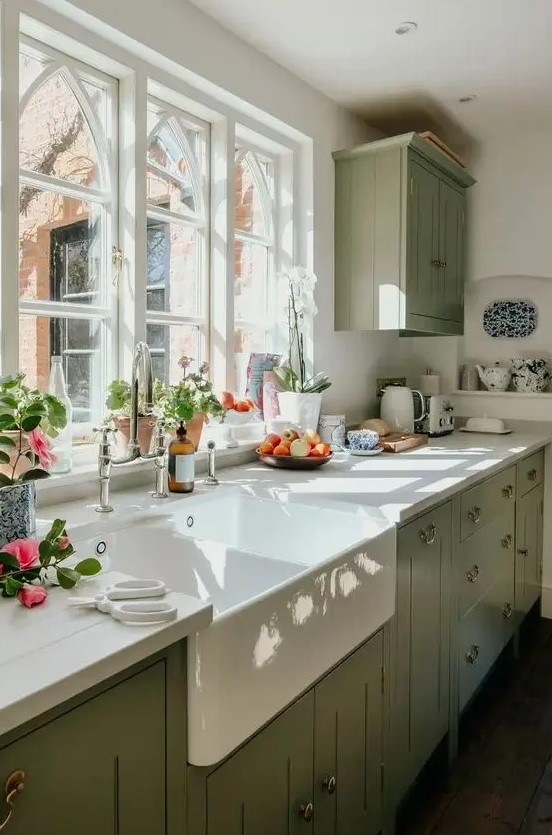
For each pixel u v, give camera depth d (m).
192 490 1.88
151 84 2.06
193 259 2.36
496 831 1.85
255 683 1.15
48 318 1.84
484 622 2.48
